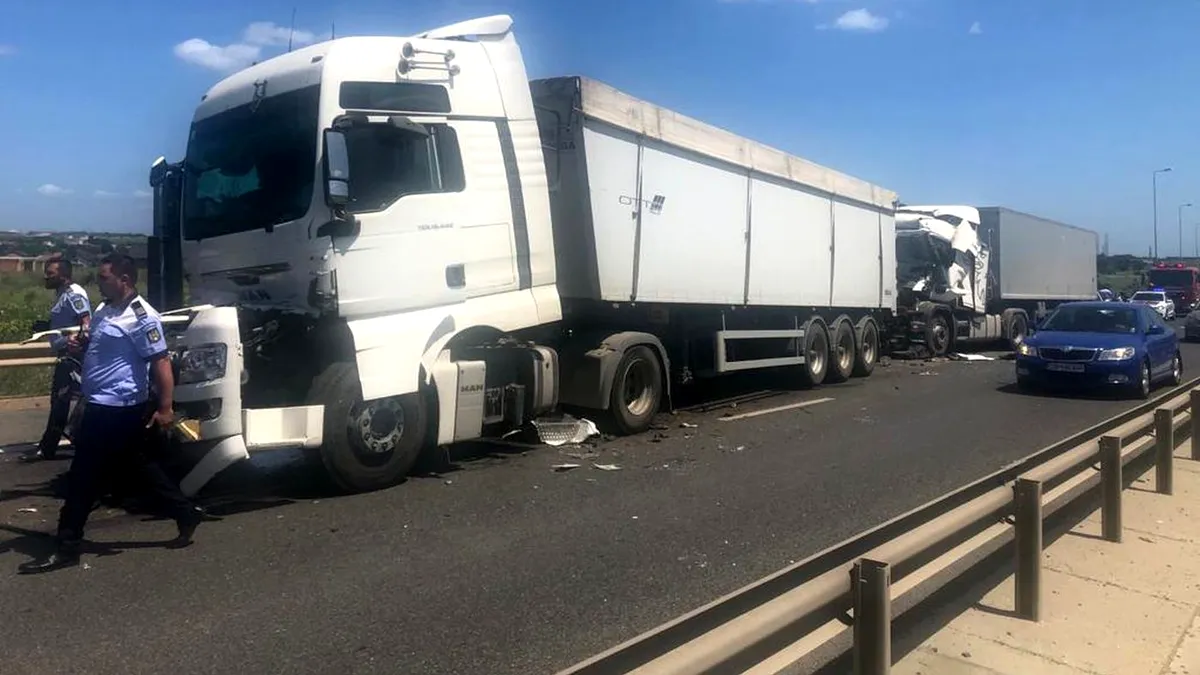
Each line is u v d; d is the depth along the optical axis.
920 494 7.56
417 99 7.76
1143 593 5.16
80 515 5.46
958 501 4.37
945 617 4.79
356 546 5.95
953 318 22.88
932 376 17.92
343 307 7.11
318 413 7.00
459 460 8.85
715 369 12.70
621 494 7.48
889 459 9.09
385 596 5.01
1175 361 16.44
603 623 4.65
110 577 5.28
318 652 4.24
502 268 8.45
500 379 8.70
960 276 23.22
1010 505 4.71
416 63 7.77
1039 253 27.72
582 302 10.28
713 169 12.22
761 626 2.82
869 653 3.40
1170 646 4.42
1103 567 5.62
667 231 11.25
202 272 7.95
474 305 8.16
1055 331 15.55
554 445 9.66
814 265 15.21
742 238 12.96
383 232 7.38
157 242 8.43
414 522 6.55
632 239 10.56
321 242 7.05
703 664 2.57
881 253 18.02
